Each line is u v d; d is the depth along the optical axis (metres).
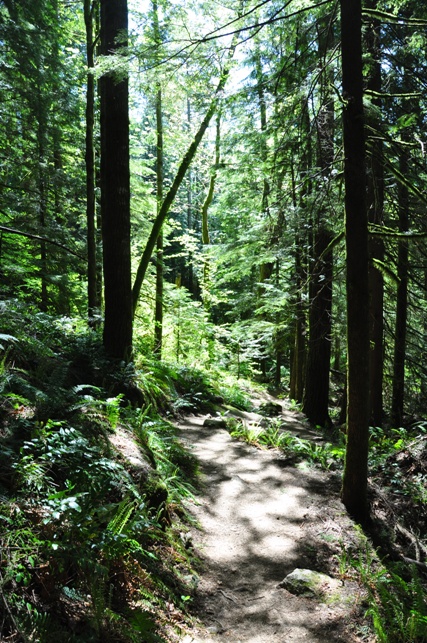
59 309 11.50
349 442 5.51
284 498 5.78
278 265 13.69
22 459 3.36
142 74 5.76
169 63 5.61
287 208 8.19
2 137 10.89
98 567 2.77
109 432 5.07
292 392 16.50
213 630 3.51
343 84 5.27
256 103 6.93
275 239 10.26
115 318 7.58
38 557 2.87
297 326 13.02
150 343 12.59
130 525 3.41
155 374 9.11
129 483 4.17
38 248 11.40
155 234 10.47
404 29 7.93
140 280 10.41
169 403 8.68
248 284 20.67
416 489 5.92
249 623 3.66
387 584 4.14
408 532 5.22
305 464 6.94
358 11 5.16
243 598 3.97
